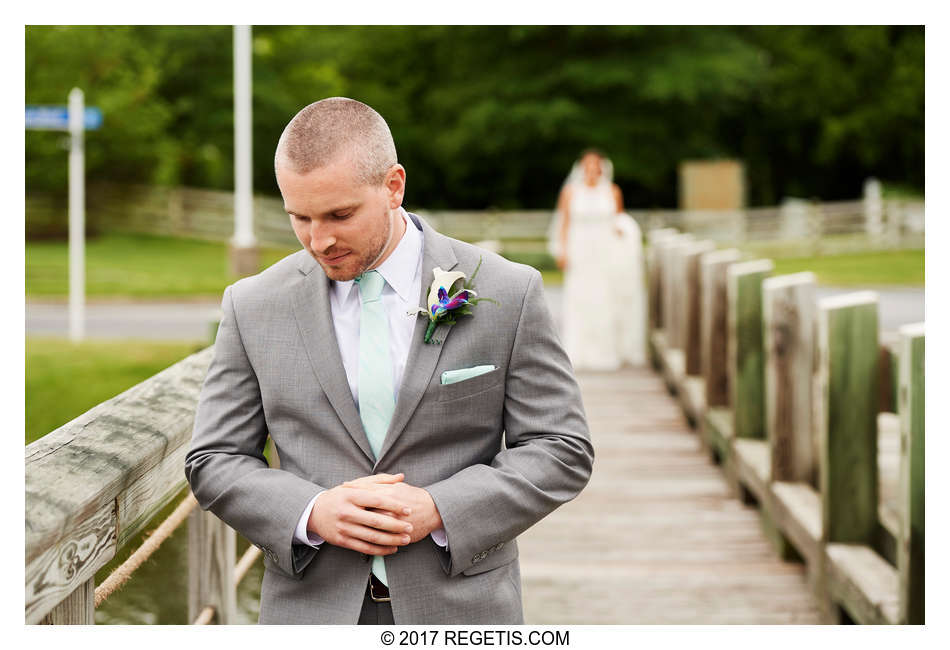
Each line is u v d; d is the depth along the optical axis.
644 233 21.45
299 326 1.95
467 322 1.93
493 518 1.88
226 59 25.00
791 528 4.27
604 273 9.32
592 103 25.86
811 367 4.54
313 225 1.78
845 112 28.72
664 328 9.12
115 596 3.78
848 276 16.14
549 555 4.64
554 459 1.93
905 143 28.48
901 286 14.75
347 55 27.64
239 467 1.94
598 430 7.12
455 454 1.95
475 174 27.98
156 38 23.62
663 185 27.97
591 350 9.38
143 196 22.38
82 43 20.84
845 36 28.00
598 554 4.65
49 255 18.70
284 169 1.77
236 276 15.44
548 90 25.64
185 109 24.36
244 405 1.99
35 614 1.66
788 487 4.54
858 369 3.70
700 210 21.78
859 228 20.64
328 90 26.72
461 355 1.92
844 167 30.42
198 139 25.20
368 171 1.78
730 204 21.75
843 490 3.72
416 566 1.93
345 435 1.92
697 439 6.86
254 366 1.97
